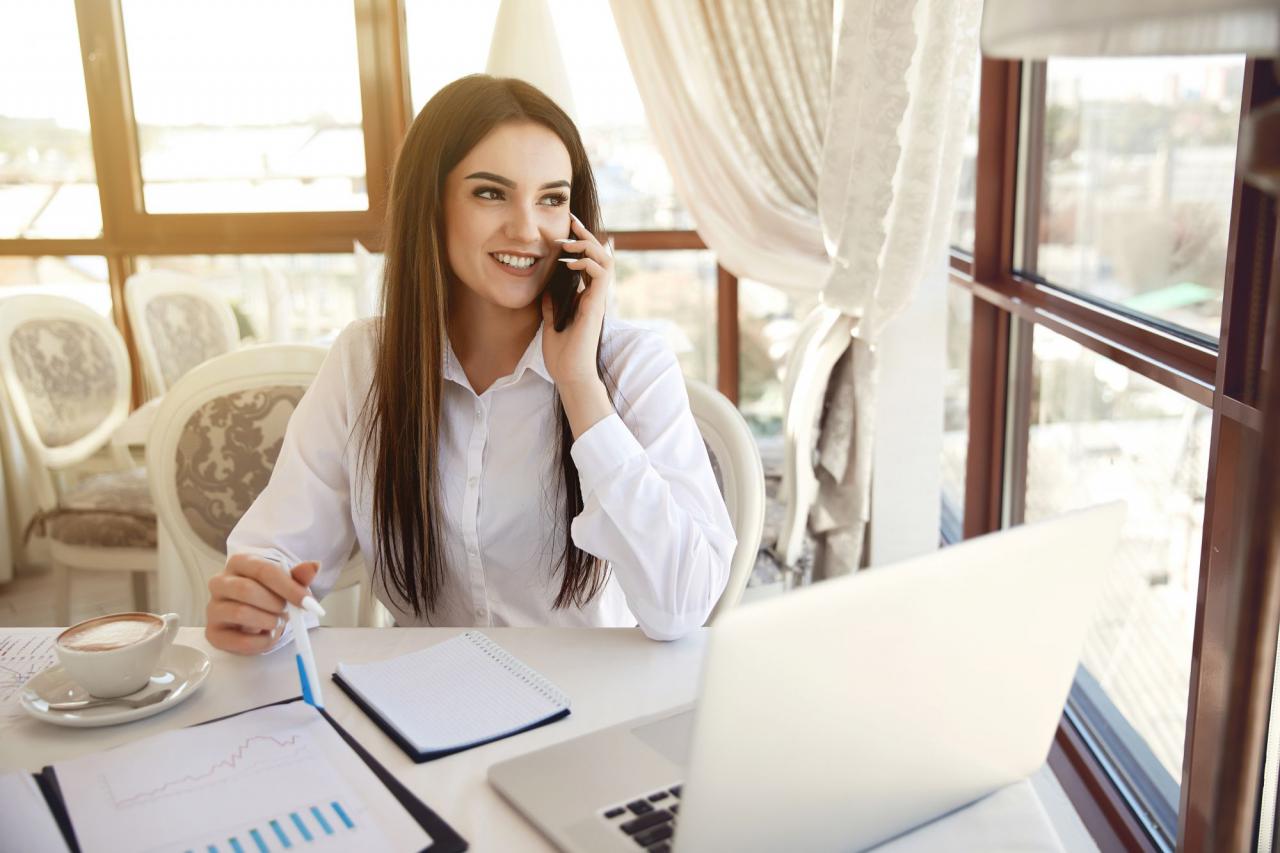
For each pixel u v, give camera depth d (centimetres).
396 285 124
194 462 162
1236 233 117
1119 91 180
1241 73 134
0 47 359
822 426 252
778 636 58
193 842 73
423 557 128
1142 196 170
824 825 69
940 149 195
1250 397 114
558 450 126
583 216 132
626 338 135
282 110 368
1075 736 191
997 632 69
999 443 256
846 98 221
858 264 217
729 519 130
